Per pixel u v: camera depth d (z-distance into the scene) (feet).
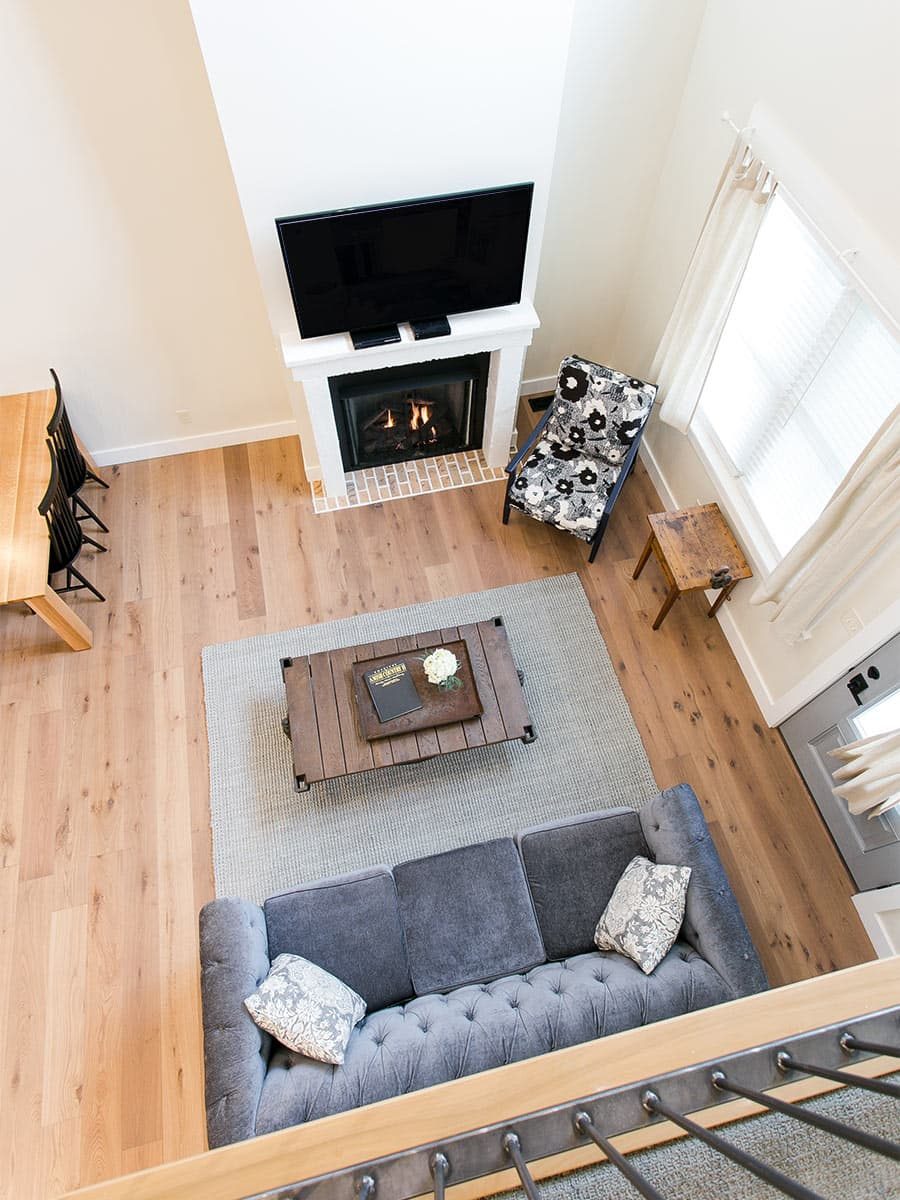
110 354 13.67
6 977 10.81
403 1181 3.65
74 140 10.48
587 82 11.48
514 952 9.66
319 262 11.09
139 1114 9.97
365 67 9.55
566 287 14.84
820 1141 3.73
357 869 11.70
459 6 9.21
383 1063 8.07
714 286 11.18
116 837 11.89
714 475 13.21
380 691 11.67
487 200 10.93
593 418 13.83
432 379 14.16
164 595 14.23
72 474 13.57
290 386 13.57
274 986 8.36
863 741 10.20
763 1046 3.88
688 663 13.65
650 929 8.97
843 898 11.55
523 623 14.06
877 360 9.30
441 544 14.98
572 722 13.01
